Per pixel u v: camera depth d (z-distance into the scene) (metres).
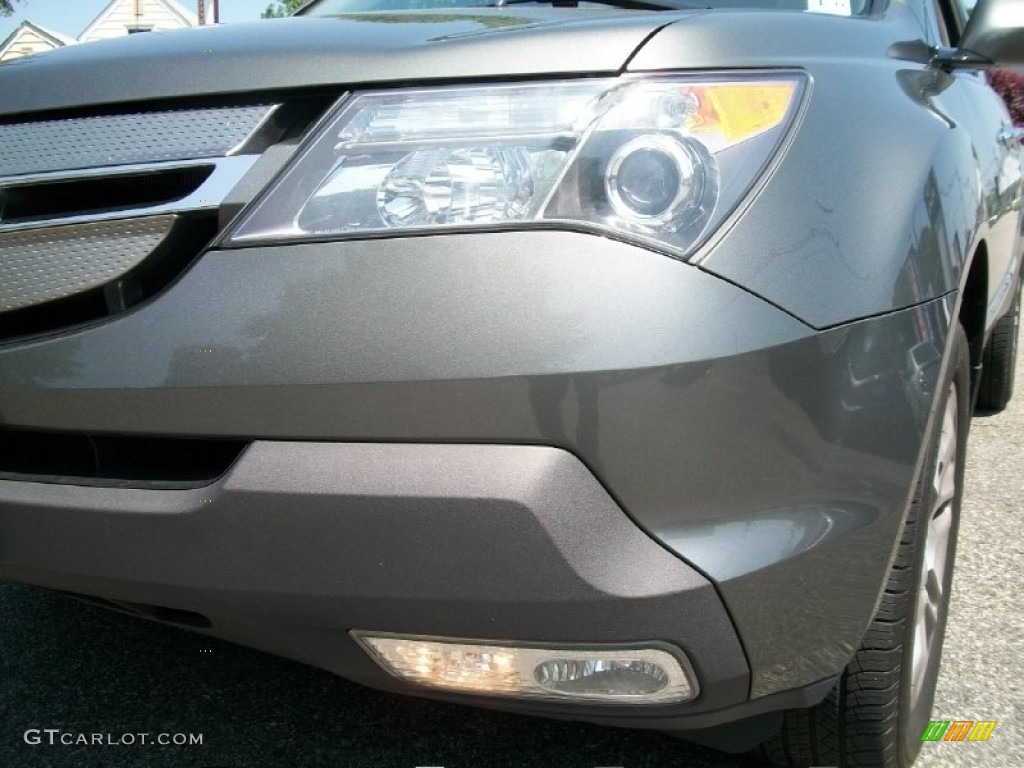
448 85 1.46
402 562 1.36
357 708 2.15
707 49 1.48
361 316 1.36
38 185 1.60
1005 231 2.78
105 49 1.79
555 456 1.32
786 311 1.34
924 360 1.49
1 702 2.17
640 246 1.33
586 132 1.40
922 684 1.92
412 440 1.35
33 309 1.59
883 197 1.49
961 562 2.79
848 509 1.42
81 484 1.56
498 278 1.33
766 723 1.69
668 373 1.30
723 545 1.35
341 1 2.95
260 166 1.48
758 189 1.38
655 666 1.40
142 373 1.45
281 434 1.39
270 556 1.41
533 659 1.41
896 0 2.37
